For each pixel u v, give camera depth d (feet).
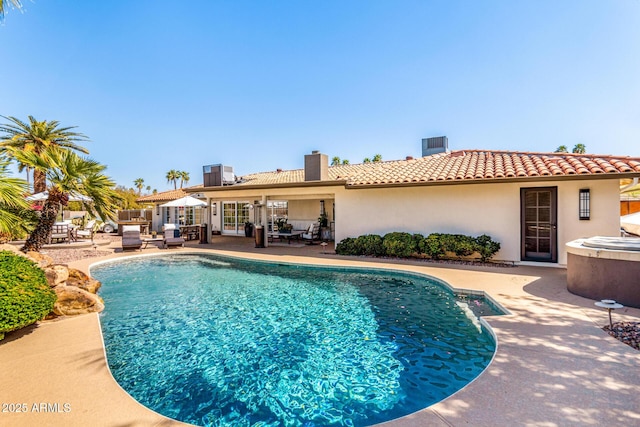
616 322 19.06
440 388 14.98
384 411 13.44
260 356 18.62
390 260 43.04
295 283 34.94
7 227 24.34
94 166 32.37
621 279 22.30
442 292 30.27
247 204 84.94
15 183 21.76
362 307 26.78
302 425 12.64
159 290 32.73
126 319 24.64
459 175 40.68
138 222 91.30
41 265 23.81
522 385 12.65
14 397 12.67
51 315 22.08
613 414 10.80
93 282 30.09
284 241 68.95
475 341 19.63
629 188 37.60
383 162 77.56
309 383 15.71
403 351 18.79
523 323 19.26
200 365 17.66
